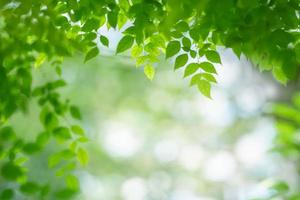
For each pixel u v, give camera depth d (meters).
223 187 17.06
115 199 17.27
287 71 3.67
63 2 4.02
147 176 17.98
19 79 4.78
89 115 15.78
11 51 4.35
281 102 9.80
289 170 9.44
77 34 4.20
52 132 5.17
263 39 3.67
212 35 3.82
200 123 17.67
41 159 13.33
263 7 3.65
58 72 4.78
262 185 6.39
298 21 3.67
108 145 17.34
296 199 6.31
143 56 4.09
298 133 6.89
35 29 3.99
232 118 16.02
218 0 3.49
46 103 5.16
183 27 3.73
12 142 5.28
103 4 3.96
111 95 15.88
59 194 5.34
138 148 18.14
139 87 16.02
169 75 16.20
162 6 3.81
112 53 5.78
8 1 3.81
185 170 17.84
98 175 16.94
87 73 14.80
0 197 5.38
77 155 5.23
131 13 3.81
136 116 17.27
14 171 5.20
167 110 17.34
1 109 4.91
